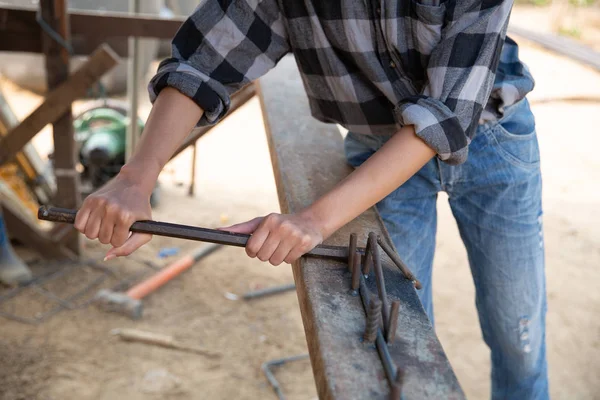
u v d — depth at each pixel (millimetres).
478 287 1890
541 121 7848
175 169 6098
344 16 1413
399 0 1344
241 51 1535
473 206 1770
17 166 4586
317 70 1596
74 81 3965
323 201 1299
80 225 1262
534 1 14102
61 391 3297
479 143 1662
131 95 4754
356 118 1659
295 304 4203
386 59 1462
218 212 5430
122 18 4039
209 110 1485
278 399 3377
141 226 1273
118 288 4254
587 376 3645
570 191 6074
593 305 4324
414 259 1856
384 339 1104
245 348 3746
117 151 5176
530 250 1777
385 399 978
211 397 3352
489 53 1291
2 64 7934
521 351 1893
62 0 3824
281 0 1468
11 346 3586
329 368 1035
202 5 1536
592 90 9047
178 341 3742
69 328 3789
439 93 1304
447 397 989
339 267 1344
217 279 4387
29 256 4516
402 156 1300
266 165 6375
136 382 3404
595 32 12328
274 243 1240
